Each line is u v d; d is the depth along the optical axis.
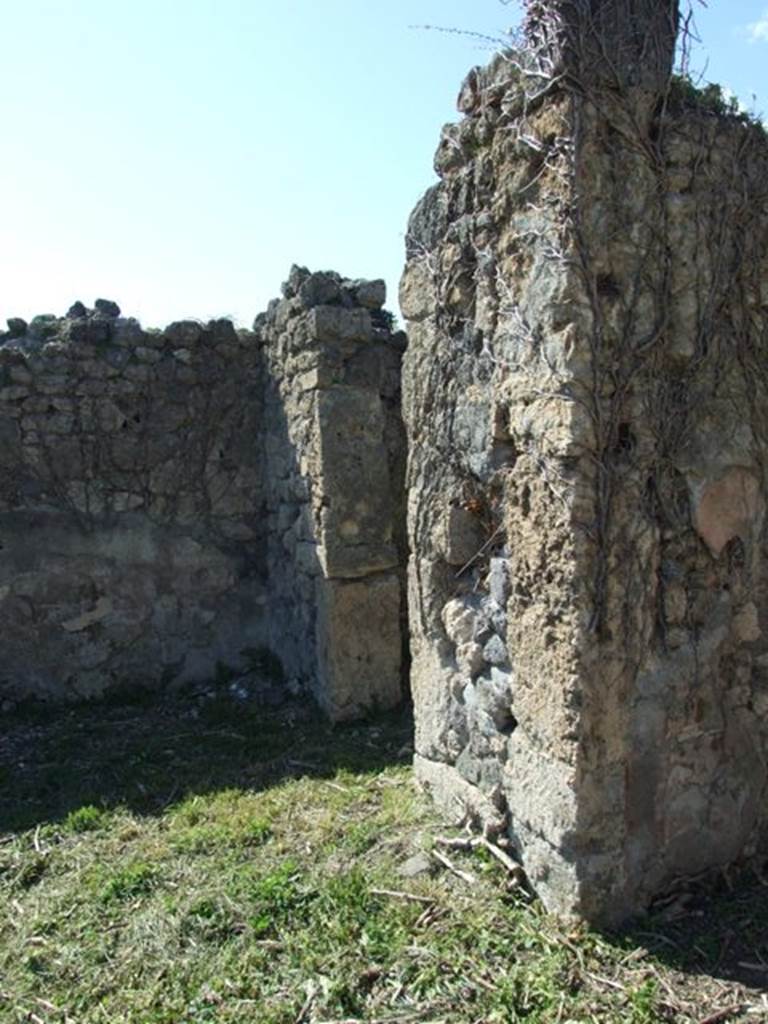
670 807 2.94
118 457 6.15
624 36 2.70
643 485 2.82
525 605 2.97
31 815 4.15
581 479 2.70
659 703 2.89
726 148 2.89
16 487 5.98
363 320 5.26
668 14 2.78
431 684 3.71
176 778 4.53
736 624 3.05
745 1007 2.43
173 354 6.25
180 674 6.32
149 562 6.25
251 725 5.34
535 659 2.92
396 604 5.35
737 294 2.95
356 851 3.46
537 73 2.74
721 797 3.05
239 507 6.45
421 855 3.33
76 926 3.12
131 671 6.22
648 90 2.73
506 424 3.09
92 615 6.13
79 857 3.68
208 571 6.38
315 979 2.67
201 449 6.34
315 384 5.19
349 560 5.21
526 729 3.00
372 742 4.86
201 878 3.38
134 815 4.09
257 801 4.10
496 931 2.82
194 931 3.01
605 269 2.71
